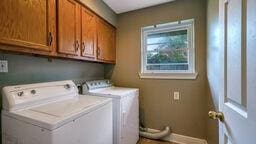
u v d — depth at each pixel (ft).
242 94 2.07
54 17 4.63
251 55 1.79
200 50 7.25
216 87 5.22
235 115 2.30
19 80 4.64
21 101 3.92
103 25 7.59
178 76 7.70
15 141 3.56
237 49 2.24
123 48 8.98
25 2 3.79
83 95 6.01
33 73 5.06
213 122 5.74
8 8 3.43
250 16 1.82
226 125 2.70
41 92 4.55
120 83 9.07
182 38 7.92
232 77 2.45
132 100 7.25
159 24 8.09
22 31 3.72
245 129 1.96
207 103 6.89
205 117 7.16
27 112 3.70
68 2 5.17
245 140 1.96
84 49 6.02
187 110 7.57
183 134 7.68
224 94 2.84
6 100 3.76
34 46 4.01
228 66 2.65
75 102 4.75
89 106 4.27
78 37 5.67
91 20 6.52
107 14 7.88
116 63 9.14
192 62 7.59
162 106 8.12
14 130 3.58
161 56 8.43
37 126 3.17
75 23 5.51
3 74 4.23
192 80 7.45
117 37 9.12
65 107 4.15
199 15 7.23
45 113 3.62
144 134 8.16
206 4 6.97
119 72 9.09
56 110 3.86
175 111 7.83
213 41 5.56
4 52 4.05
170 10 7.82
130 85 8.82
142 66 8.61
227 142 2.70
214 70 5.49
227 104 2.68
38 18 4.13
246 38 1.94
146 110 8.48
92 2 6.47
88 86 6.82
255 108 1.71
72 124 3.47
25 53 4.21
